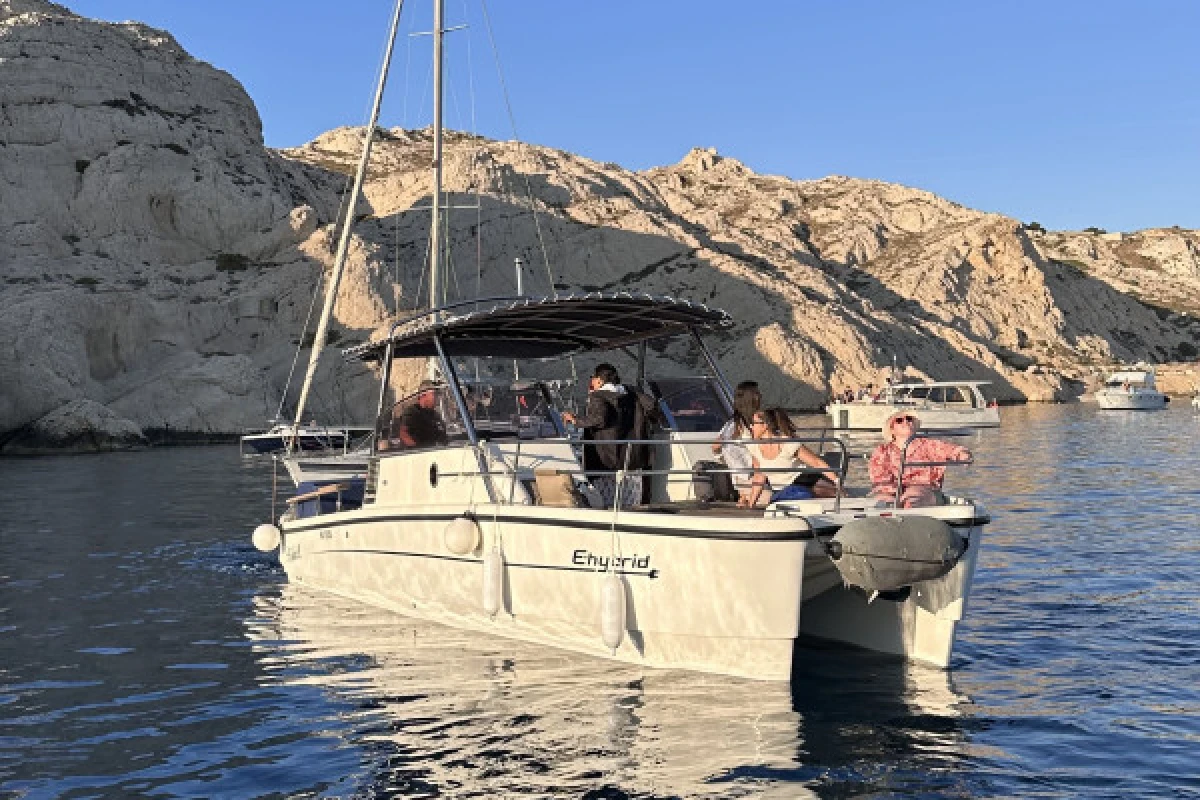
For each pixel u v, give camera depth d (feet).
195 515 61.67
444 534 29.68
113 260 183.83
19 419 136.36
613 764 19.67
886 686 24.38
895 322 283.59
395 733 21.79
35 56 194.18
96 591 38.37
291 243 198.59
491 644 28.66
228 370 154.92
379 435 34.63
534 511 26.78
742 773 19.15
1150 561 42.19
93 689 25.81
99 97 198.80
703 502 29.43
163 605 35.76
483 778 19.19
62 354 143.95
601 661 26.50
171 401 150.20
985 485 75.97
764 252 302.25
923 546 23.12
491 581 27.66
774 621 23.34
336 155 324.39
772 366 234.99
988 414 170.71
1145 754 20.02
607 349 36.50
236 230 195.11
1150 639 29.12
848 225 360.28
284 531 39.47
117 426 136.26
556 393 38.73
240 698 24.70
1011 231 347.97
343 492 47.75
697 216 327.06
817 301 273.95
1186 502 63.36
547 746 20.68
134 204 190.19
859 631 27.63
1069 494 69.05
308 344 177.99
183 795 18.93
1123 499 65.51
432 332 31.76
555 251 270.87
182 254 193.26
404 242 239.71
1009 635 29.66
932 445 26.68
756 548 23.16
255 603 35.76
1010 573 39.81
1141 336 384.06
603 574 25.34
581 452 30.68
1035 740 20.80
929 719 22.04
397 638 29.91
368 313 185.68
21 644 30.53
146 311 166.71
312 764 20.22
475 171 274.57
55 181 188.24
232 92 228.43
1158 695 23.81
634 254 273.54
